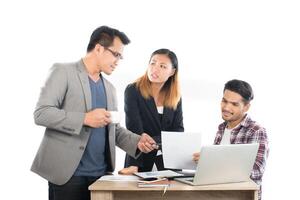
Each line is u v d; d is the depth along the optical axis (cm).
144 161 303
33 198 368
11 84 367
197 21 367
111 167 255
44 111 227
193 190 226
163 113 310
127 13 369
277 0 360
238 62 364
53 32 370
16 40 368
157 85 308
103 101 250
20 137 367
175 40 368
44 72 368
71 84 237
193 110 367
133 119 303
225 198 228
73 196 235
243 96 261
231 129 271
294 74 357
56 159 234
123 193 232
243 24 364
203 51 367
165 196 231
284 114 357
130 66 368
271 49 361
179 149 247
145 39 369
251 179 246
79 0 369
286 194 354
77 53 370
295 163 354
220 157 217
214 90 366
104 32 244
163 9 368
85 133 236
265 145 255
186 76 367
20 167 367
